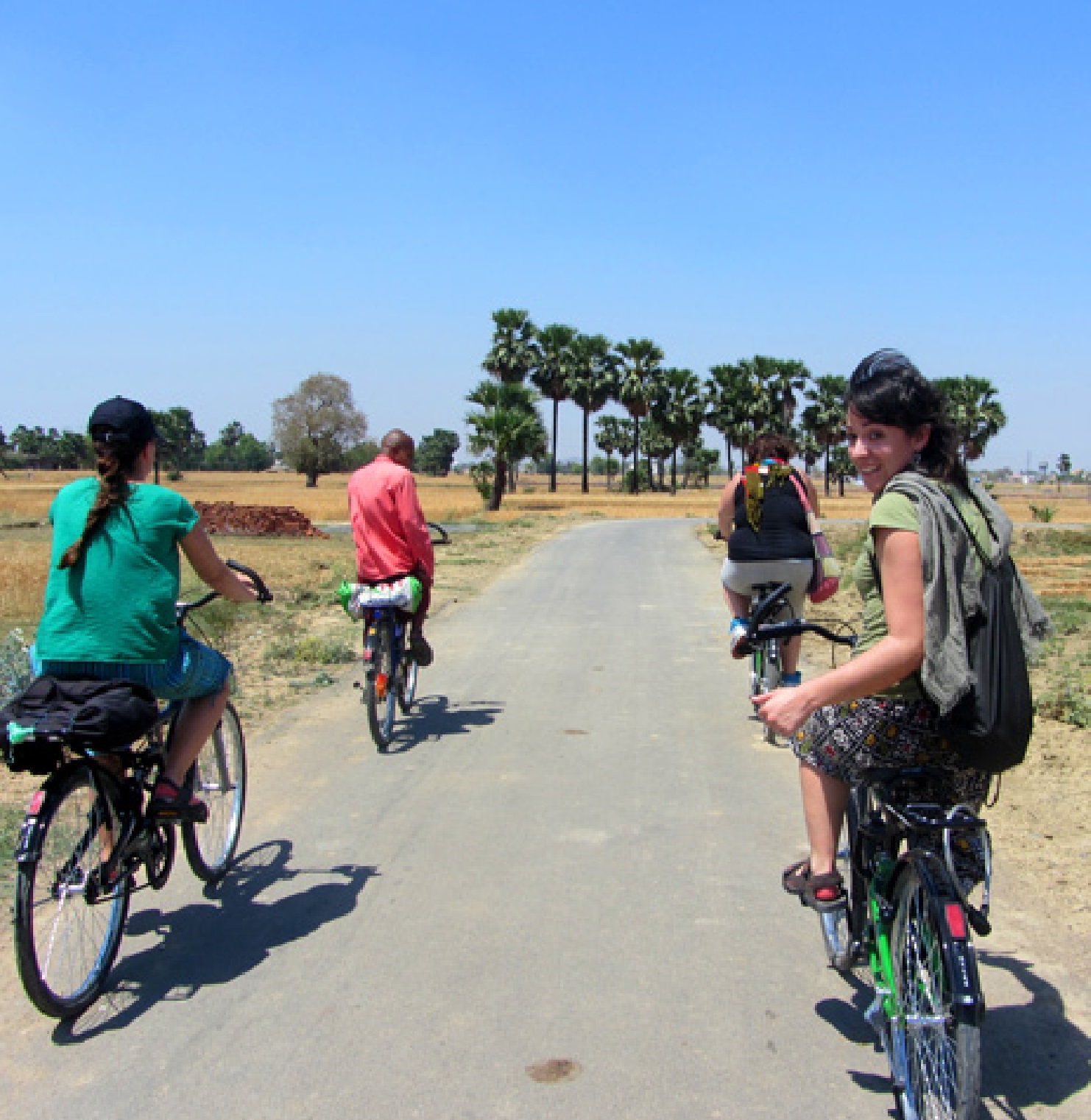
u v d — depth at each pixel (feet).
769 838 16.49
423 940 13.14
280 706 25.45
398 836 16.76
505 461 170.09
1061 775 19.12
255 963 12.64
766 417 279.49
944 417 9.81
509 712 24.77
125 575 11.91
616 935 13.23
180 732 13.32
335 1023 11.25
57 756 11.27
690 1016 11.31
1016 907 13.85
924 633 8.98
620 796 18.54
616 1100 9.84
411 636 23.48
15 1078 10.32
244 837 16.85
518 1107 9.73
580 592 47.32
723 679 28.19
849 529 103.45
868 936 10.44
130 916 14.07
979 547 9.25
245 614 40.42
